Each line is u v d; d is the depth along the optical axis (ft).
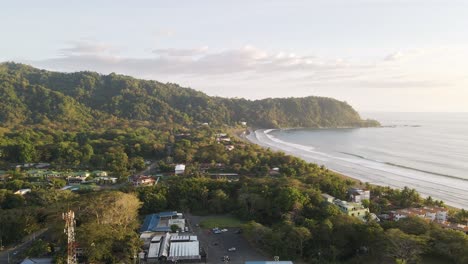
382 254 307.78
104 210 353.31
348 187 521.65
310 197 429.38
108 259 299.17
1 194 433.07
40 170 649.20
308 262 313.32
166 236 358.84
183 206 452.35
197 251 327.88
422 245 294.05
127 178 609.83
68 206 369.30
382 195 511.81
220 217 435.53
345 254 321.11
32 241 352.69
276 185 478.18
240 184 502.38
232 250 337.52
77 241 297.33
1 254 326.03
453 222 414.00
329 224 332.19
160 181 586.04
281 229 338.75
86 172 631.15
